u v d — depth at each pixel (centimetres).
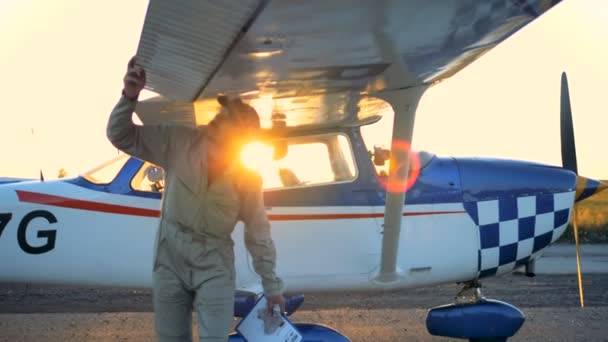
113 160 519
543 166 557
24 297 856
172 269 318
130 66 304
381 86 416
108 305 804
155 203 507
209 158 313
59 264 506
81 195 507
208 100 421
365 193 513
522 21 292
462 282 538
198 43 291
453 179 529
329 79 385
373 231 511
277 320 362
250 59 321
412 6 264
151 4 247
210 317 313
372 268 508
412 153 535
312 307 787
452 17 281
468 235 525
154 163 325
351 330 654
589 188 562
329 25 278
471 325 504
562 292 875
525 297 840
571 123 578
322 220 506
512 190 536
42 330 654
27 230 504
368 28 289
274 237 501
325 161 514
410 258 514
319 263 504
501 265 536
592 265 1116
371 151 523
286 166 511
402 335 632
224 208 314
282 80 379
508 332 503
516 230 535
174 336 324
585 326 655
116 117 307
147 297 859
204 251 313
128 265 506
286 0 243
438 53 341
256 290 495
